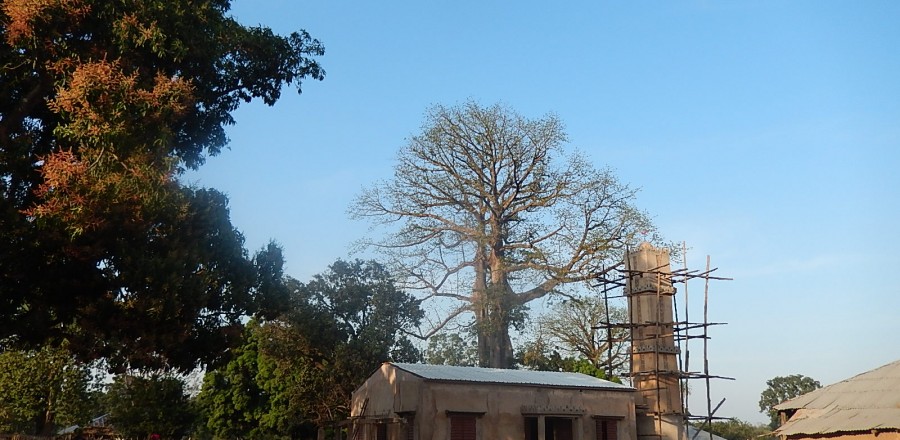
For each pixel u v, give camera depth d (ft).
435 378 107.04
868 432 74.18
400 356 174.91
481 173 180.55
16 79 66.85
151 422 174.81
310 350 172.24
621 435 118.32
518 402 112.47
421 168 184.14
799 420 82.48
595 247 167.43
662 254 129.39
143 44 67.21
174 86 66.03
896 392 78.02
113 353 77.97
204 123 84.07
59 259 67.00
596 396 118.73
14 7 61.82
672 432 118.73
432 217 185.37
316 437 191.21
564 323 214.48
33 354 165.27
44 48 64.90
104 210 62.23
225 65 81.97
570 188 174.81
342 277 183.32
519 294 175.42
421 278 185.78
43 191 62.80
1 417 164.76
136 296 68.64
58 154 63.21
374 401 122.62
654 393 120.98
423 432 104.17
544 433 110.93
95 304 69.21
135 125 63.87
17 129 69.77
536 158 176.96
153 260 67.15
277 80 86.38
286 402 180.65
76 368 169.17
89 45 68.03
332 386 166.91
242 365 191.42
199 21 73.46
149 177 63.98
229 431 192.54
